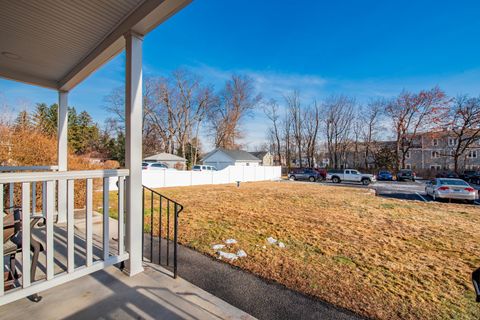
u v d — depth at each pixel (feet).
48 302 5.96
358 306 7.26
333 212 22.74
